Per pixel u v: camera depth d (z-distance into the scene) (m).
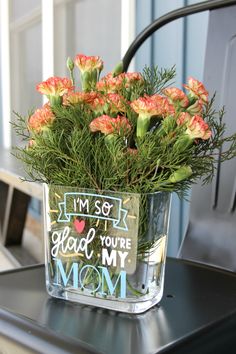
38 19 2.94
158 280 0.56
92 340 0.47
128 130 0.51
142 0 1.89
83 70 0.56
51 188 0.56
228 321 0.52
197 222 0.80
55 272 0.57
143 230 0.53
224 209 0.77
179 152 0.50
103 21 2.28
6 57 3.48
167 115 0.50
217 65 0.80
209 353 0.49
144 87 0.57
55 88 0.53
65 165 0.54
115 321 0.51
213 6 0.79
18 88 3.39
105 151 0.51
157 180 0.51
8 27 3.44
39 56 2.99
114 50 2.20
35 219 2.69
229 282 0.64
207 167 0.55
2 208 2.33
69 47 2.68
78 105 0.53
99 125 0.50
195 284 0.63
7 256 2.09
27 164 0.56
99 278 0.55
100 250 0.54
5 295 0.58
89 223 0.54
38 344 0.47
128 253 0.53
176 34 1.60
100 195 0.53
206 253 0.77
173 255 1.64
